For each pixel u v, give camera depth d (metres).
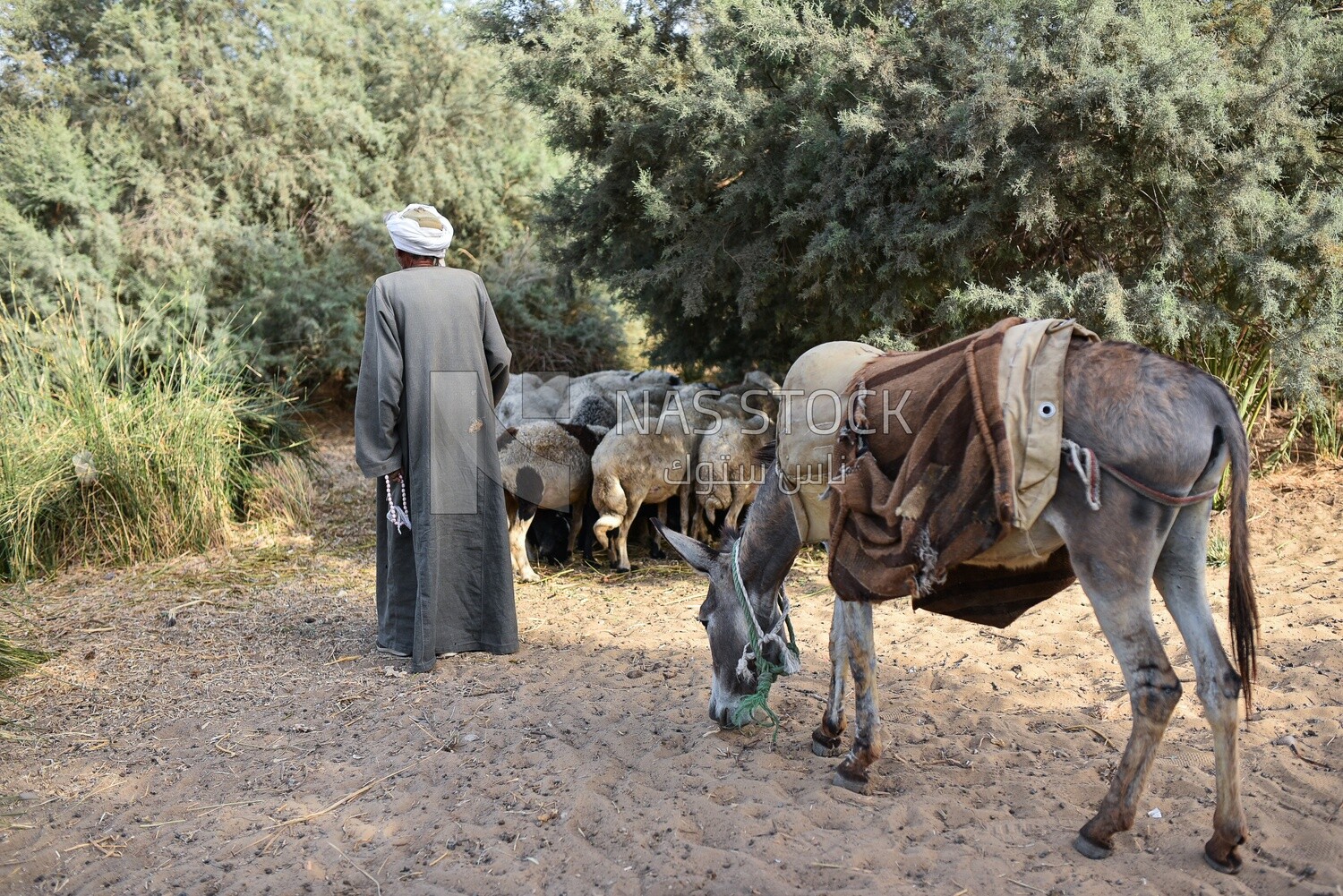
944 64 5.86
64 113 11.94
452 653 5.07
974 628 5.06
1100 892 2.76
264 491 8.00
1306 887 2.71
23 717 4.50
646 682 4.59
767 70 6.39
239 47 12.67
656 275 7.02
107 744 4.20
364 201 13.03
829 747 3.75
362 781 3.74
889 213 5.93
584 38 6.93
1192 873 2.83
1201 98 5.10
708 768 3.68
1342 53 5.81
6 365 8.27
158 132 12.06
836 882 2.89
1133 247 6.14
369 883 3.07
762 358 7.84
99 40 12.43
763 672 3.70
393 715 4.35
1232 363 6.76
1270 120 5.44
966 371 2.87
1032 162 5.40
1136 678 2.77
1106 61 5.47
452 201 13.40
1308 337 5.64
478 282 4.95
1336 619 4.72
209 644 5.41
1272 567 5.59
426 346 4.76
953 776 3.52
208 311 11.88
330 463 10.27
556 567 6.78
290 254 12.16
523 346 12.94
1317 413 7.03
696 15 7.02
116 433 7.24
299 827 3.42
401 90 13.48
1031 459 2.73
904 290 6.23
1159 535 2.73
